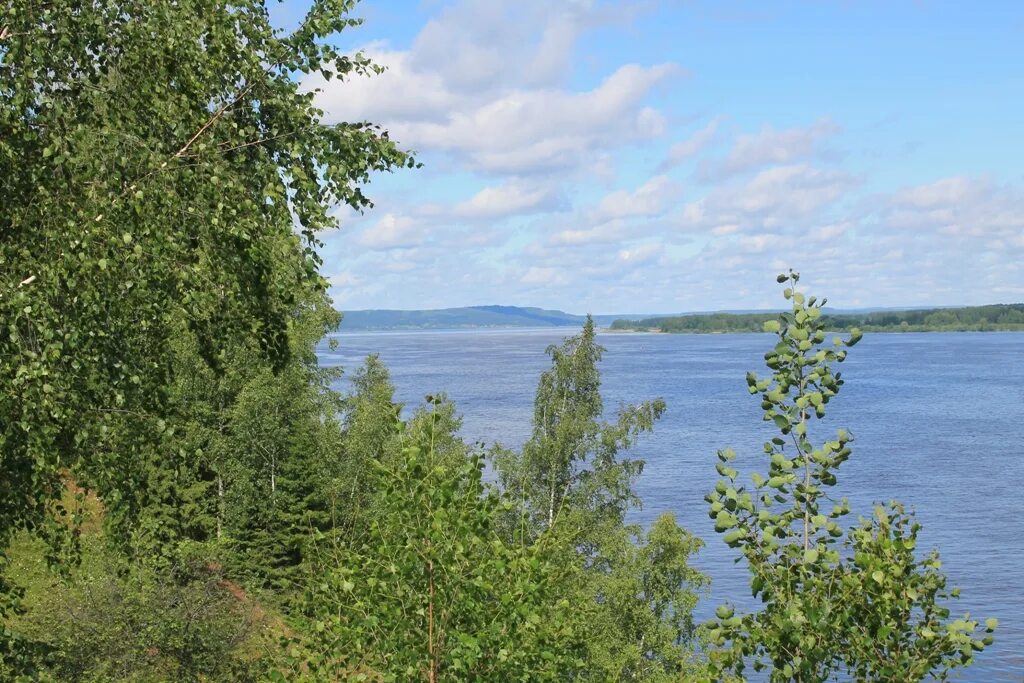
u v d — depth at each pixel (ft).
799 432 19.30
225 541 86.12
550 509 135.33
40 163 34.63
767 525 19.34
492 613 33.35
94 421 35.47
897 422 499.92
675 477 318.86
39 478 35.58
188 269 34.83
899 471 341.41
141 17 36.17
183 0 36.96
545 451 140.36
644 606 116.26
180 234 35.45
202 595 73.10
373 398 169.89
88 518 38.24
